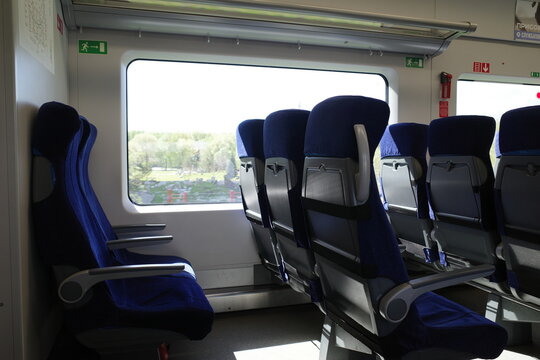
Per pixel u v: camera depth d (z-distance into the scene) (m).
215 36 2.94
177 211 2.95
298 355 2.36
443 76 3.53
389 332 1.45
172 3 2.57
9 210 1.45
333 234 1.58
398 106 3.46
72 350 2.27
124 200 2.87
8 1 1.42
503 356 2.29
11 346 1.48
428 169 2.56
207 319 1.73
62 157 1.62
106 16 2.60
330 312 1.94
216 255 3.04
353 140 1.34
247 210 2.85
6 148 1.43
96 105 2.77
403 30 3.13
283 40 3.05
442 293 3.43
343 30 2.99
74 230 1.61
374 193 1.38
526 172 1.82
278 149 1.99
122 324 1.64
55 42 2.25
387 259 1.41
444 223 2.57
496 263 2.27
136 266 1.63
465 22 3.08
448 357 1.53
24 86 1.55
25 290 1.53
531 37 3.79
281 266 2.52
